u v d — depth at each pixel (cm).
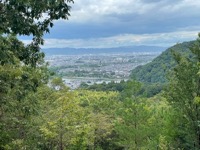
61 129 1773
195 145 1419
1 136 1350
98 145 2606
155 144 1730
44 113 1802
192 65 1372
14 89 1122
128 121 2042
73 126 1791
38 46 859
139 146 2031
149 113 2002
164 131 1562
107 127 2592
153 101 3053
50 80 1869
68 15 755
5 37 849
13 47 845
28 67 1162
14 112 1350
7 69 1055
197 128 1384
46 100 1836
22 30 715
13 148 1398
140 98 2050
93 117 2631
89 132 2236
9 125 1459
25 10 702
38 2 687
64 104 1795
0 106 1234
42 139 1772
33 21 732
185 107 1380
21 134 1573
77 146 1891
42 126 1686
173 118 1455
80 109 1909
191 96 1365
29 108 1330
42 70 1491
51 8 735
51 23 755
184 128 1454
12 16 690
